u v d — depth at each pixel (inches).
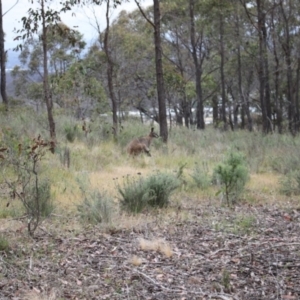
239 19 1125.7
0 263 212.8
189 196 368.5
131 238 259.6
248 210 329.7
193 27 1099.9
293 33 1132.5
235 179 359.3
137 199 320.5
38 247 239.3
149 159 515.8
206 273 211.0
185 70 1325.0
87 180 378.0
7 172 368.2
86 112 876.0
